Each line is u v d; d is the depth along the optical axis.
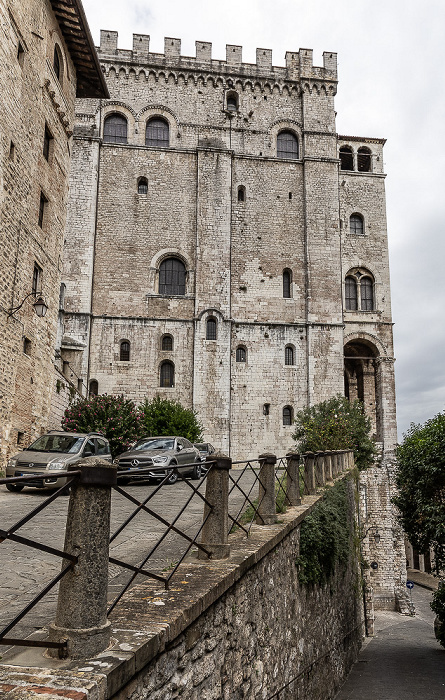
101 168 40.47
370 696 13.55
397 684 15.02
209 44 43.75
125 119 41.94
